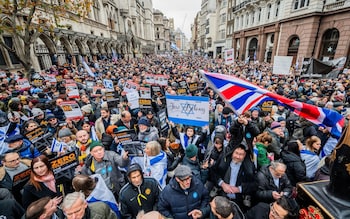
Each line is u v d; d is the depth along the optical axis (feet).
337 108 18.21
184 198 7.97
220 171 9.75
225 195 9.80
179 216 7.89
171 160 12.30
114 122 17.13
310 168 10.68
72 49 70.44
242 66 69.21
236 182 9.21
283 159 10.83
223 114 17.61
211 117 18.94
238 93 7.98
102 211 7.00
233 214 6.63
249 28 100.48
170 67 70.33
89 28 90.02
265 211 7.64
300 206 4.70
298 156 10.49
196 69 62.64
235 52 123.65
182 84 31.99
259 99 7.78
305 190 4.49
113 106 20.72
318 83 33.76
